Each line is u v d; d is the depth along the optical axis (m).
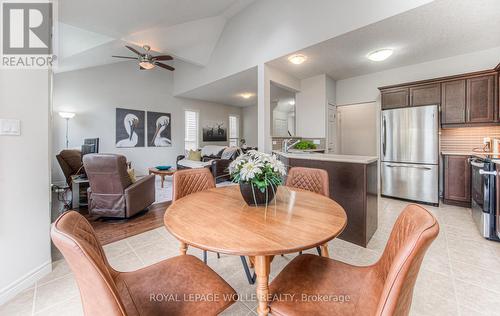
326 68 4.16
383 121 3.91
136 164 6.15
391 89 3.94
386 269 0.91
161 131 6.69
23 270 1.56
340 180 2.33
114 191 2.81
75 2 2.74
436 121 3.38
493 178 2.25
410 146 3.62
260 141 3.91
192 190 1.81
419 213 0.82
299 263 1.09
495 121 3.07
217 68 5.02
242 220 1.07
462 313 1.33
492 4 2.22
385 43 3.07
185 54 4.84
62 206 3.62
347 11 2.76
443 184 3.55
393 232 0.95
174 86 6.93
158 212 3.26
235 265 1.89
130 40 3.96
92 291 0.62
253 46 4.05
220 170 5.27
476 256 1.96
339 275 1.01
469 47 3.25
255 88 5.97
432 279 1.65
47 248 1.74
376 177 2.53
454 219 2.85
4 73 1.49
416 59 3.71
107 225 2.76
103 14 3.12
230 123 8.88
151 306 0.84
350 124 5.66
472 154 3.11
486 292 1.50
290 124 8.56
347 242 2.28
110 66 5.61
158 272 1.02
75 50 3.94
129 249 2.15
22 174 1.57
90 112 5.29
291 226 0.99
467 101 3.27
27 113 1.61
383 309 0.61
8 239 1.48
